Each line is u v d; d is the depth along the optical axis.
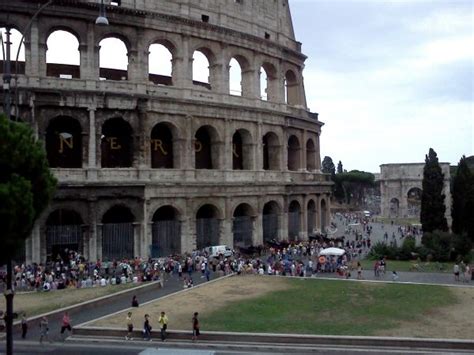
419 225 145.75
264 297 55.25
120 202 73.12
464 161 97.31
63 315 48.56
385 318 47.31
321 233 105.88
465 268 69.88
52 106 69.38
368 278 68.38
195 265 72.88
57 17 71.06
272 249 82.12
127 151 78.31
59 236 69.56
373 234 125.62
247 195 87.00
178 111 78.62
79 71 80.12
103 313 49.59
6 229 30.67
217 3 85.94
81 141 73.12
